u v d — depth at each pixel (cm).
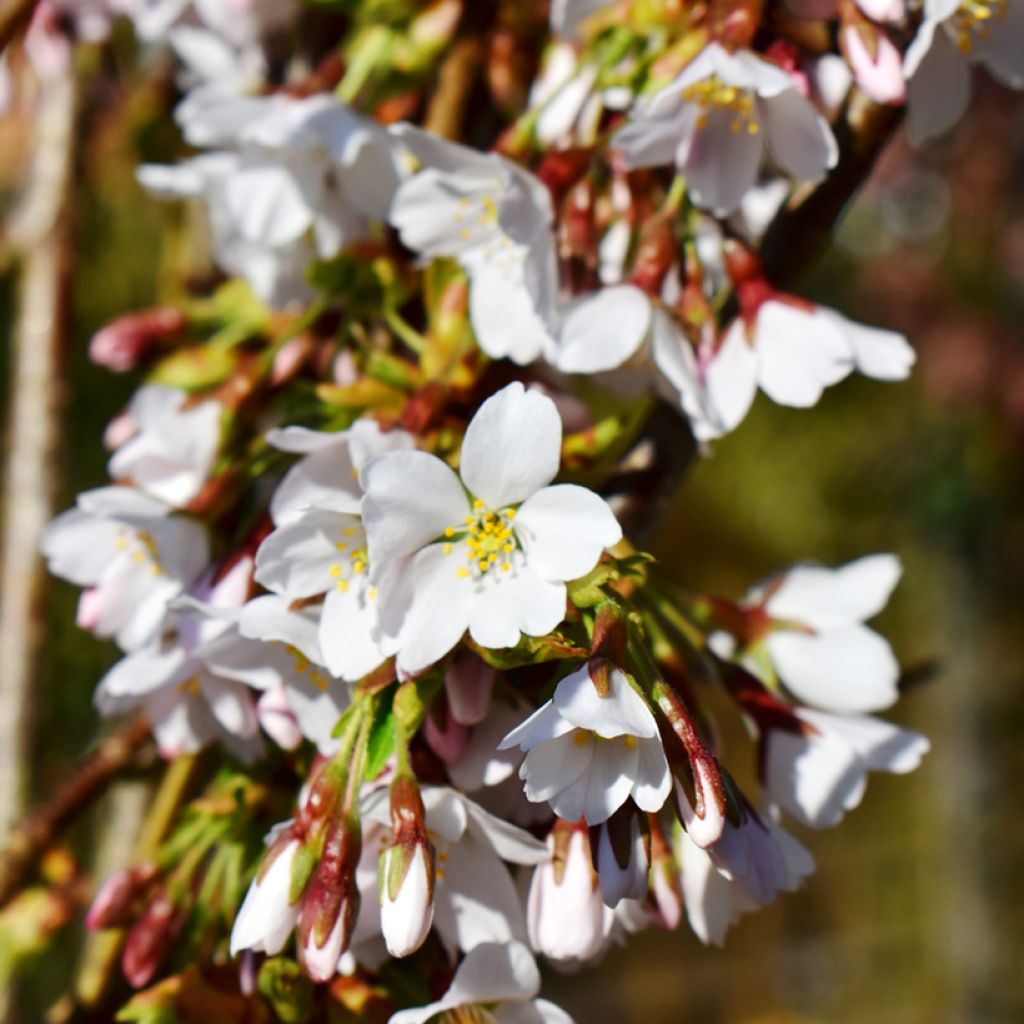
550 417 24
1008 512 130
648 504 28
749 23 26
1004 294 131
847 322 27
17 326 38
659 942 160
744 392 27
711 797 23
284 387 30
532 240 27
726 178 27
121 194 67
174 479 29
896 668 28
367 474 24
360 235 30
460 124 33
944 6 26
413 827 24
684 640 27
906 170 127
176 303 38
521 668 25
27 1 31
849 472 133
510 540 24
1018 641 133
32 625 37
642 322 27
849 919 167
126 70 40
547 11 33
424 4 32
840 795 27
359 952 26
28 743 37
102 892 28
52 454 38
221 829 28
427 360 28
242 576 27
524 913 25
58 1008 31
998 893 131
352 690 25
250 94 34
